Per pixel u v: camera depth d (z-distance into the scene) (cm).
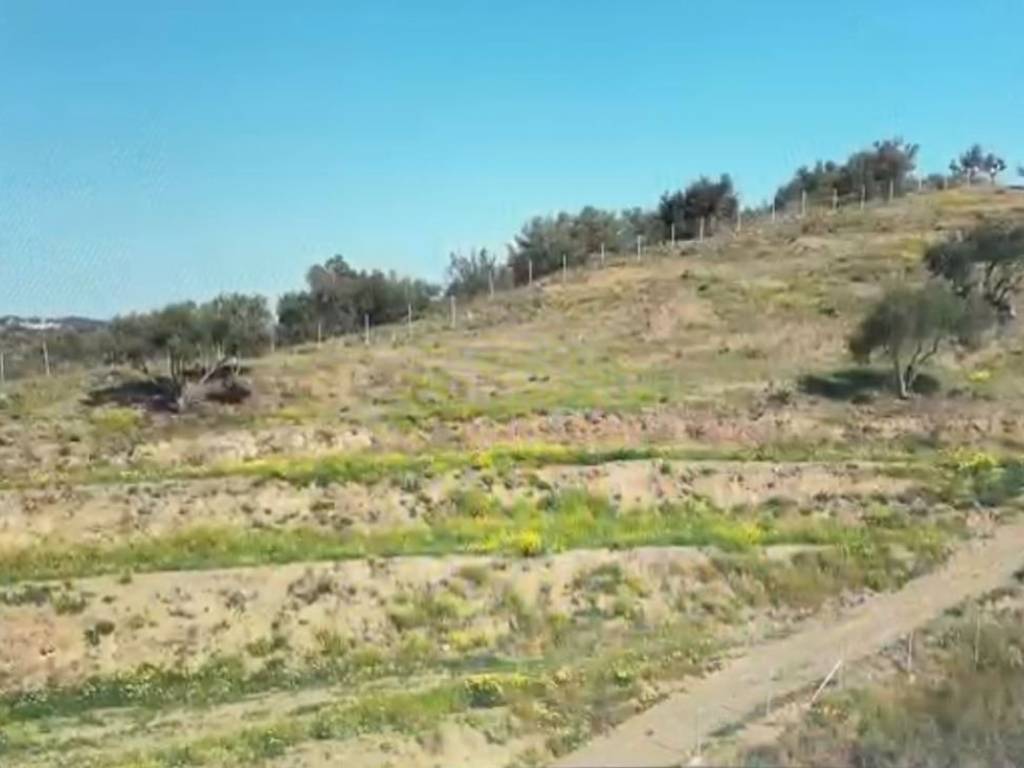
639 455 4397
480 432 4784
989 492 4278
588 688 2642
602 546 3619
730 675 2758
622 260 8306
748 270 7650
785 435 4950
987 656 2911
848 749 2373
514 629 3206
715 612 3328
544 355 6069
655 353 6144
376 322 8450
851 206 9694
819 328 6462
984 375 5809
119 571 3294
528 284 8444
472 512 3928
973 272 6606
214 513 3781
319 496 3916
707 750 2291
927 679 2777
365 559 3416
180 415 4884
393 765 2264
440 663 3016
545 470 4219
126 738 2538
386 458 4275
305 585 3256
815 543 3753
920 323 5488
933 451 4831
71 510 3716
